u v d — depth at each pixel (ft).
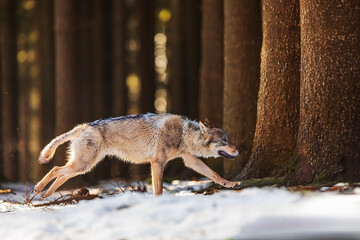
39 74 116.88
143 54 104.27
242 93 57.06
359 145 37.88
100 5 113.50
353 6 37.96
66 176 42.16
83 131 42.70
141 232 25.93
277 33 43.91
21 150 102.53
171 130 42.09
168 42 125.80
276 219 23.97
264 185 41.06
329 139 38.47
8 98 110.63
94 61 113.70
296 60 43.50
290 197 29.40
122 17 112.16
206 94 74.64
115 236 26.05
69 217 31.40
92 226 28.76
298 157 40.37
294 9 43.42
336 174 37.91
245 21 57.67
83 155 42.11
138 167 90.02
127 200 33.50
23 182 81.46
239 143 56.49
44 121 115.24
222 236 23.03
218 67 73.87
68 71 89.25
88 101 112.98
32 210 36.73
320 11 38.63
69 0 89.71
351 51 38.04
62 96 89.10
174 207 29.45
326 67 38.55
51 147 42.57
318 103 38.91
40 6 117.60
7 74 111.55
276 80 43.96
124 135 42.01
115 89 112.27
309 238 20.93
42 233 27.68
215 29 73.92
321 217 23.58
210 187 45.65
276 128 43.83
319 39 38.75
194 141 42.42
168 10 132.57
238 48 57.67
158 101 163.63
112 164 86.84
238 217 25.59
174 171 75.92
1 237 27.89
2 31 111.86
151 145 41.78
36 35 118.93
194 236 23.95
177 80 98.27
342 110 38.14
